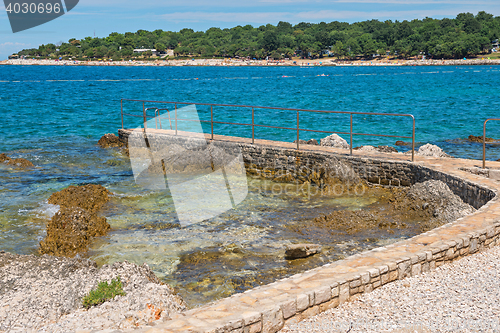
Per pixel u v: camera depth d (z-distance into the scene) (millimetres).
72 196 9789
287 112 31531
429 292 4641
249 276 6238
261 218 8766
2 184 11695
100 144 17984
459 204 8227
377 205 9578
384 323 3980
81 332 3762
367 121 26641
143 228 8266
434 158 10969
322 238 7668
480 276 5012
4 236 8070
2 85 67375
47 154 16000
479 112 31266
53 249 7285
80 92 53688
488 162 10367
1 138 20047
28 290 4742
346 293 4586
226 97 47719
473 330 3727
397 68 169375
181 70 158875
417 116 29234
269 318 3967
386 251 5387
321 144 14188
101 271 5176
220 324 3705
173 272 6414
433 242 5648
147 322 4105
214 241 7551
